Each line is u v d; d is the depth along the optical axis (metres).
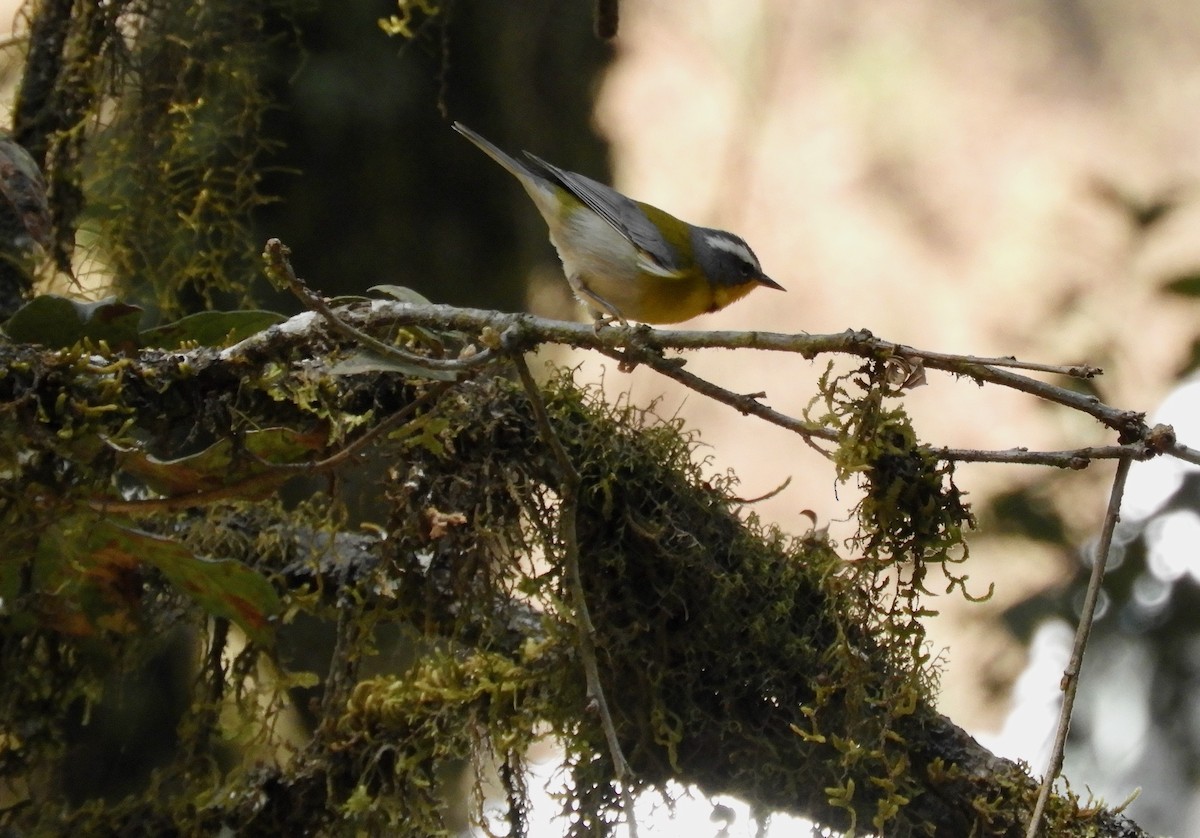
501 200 12.07
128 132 8.01
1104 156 24.97
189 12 8.12
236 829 6.41
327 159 11.18
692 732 6.03
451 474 6.03
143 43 8.02
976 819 5.91
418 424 5.74
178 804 6.51
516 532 6.11
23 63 7.82
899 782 5.82
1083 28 26.75
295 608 6.11
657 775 6.04
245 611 6.11
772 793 6.04
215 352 5.63
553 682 6.10
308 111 11.04
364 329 5.67
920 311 23.02
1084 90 26.09
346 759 6.35
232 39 8.30
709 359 21.97
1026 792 5.93
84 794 8.36
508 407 6.07
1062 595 10.10
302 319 5.70
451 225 11.79
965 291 23.20
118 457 5.50
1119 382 12.06
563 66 13.26
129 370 5.50
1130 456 5.00
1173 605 9.62
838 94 26.25
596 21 7.71
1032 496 10.70
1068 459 5.06
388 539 6.07
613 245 9.24
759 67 26.16
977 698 11.58
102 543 6.02
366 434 5.49
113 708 8.44
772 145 25.69
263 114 10.91
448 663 6.28
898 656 5.52
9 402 5.27
